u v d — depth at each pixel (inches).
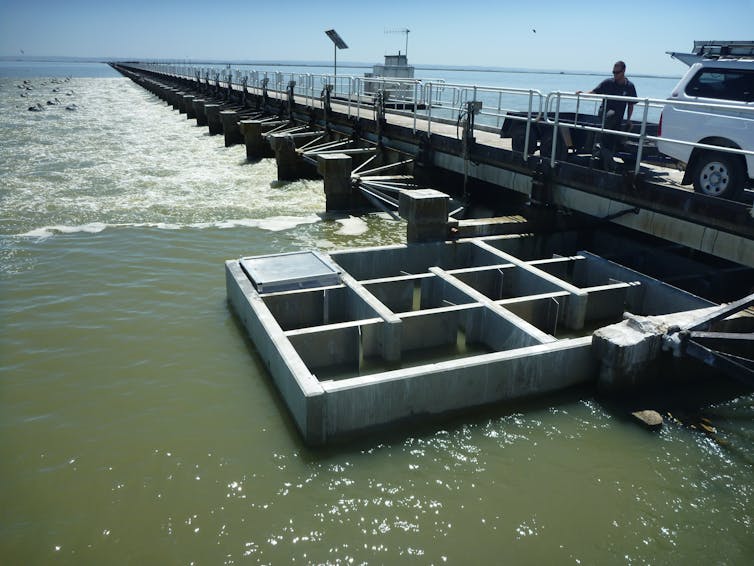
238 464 228.1
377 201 611.8
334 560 184.4
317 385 235.1
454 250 438.9
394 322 294.7
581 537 195.3
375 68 1259.8
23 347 323.0
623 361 269.0
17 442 242.7
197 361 308.5
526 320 339.9
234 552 187.8
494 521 201.2
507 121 542.3
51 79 4847.4
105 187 761.0
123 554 187.9
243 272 368.8
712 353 260.2
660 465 231.8
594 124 450.9
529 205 471.8
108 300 388.2
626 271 386.6
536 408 267.1
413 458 232.2
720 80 342.6
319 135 948.6
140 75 4104.3
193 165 962.1
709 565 186.5
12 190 726.5
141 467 227.0
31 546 191.5
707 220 343.0
